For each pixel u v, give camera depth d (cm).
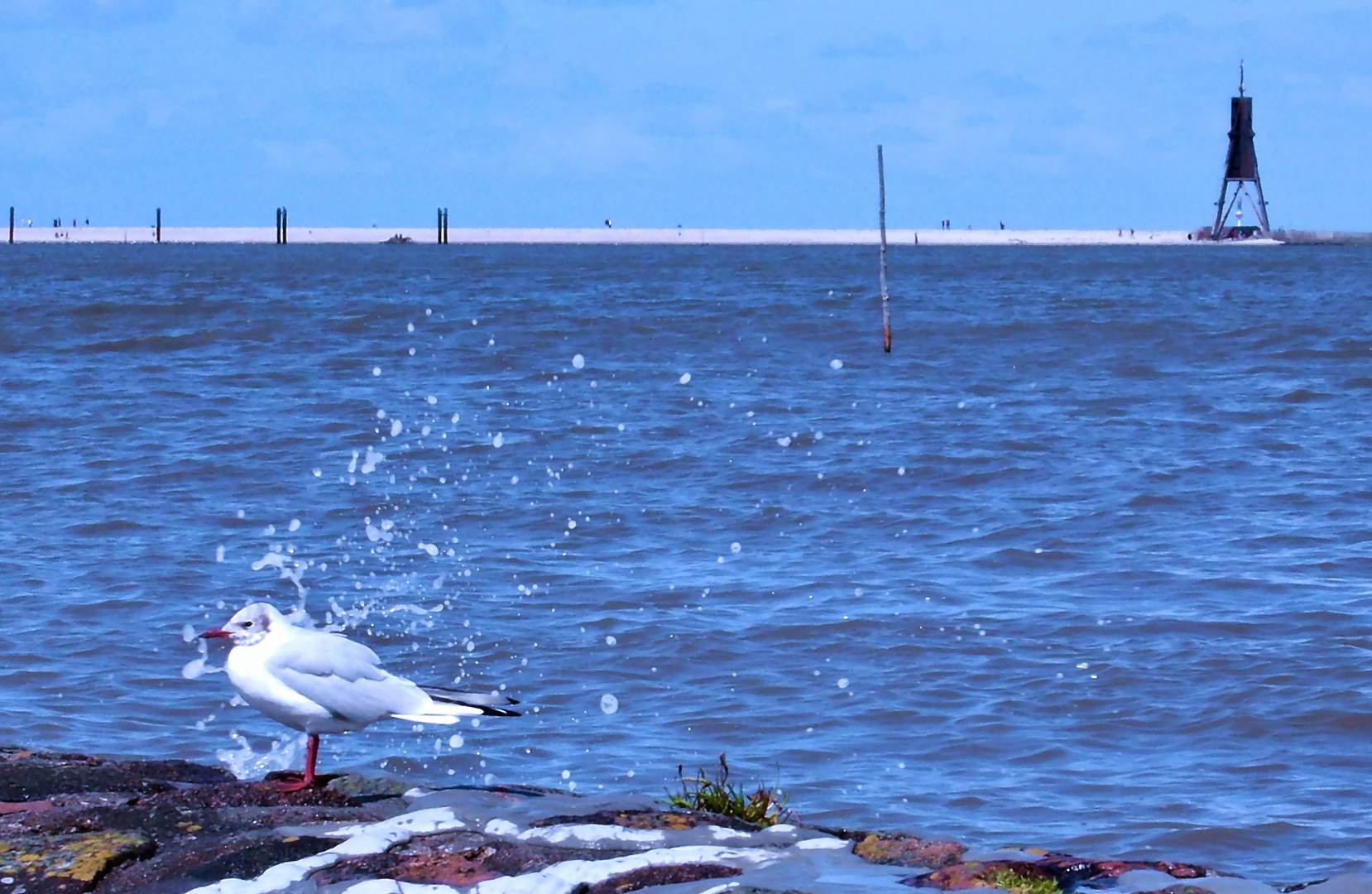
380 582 1816
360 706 787
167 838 735
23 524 2106
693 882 659
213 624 1619
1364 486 2381
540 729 1311
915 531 2122
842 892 643
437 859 693
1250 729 1298
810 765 1223
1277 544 1992
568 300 7375
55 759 877
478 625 1631
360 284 9281
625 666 1488
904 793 1160
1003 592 1772
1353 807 1121
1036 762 1228
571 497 2356
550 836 725
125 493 2341
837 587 1794
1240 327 5219
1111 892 658
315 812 767
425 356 4466
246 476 2497
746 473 2562
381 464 2627
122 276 10531
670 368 4200
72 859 695
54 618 1623
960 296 7731
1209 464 2606
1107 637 1571
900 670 1472
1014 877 666
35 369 4028
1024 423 3125
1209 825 1085
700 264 15012
